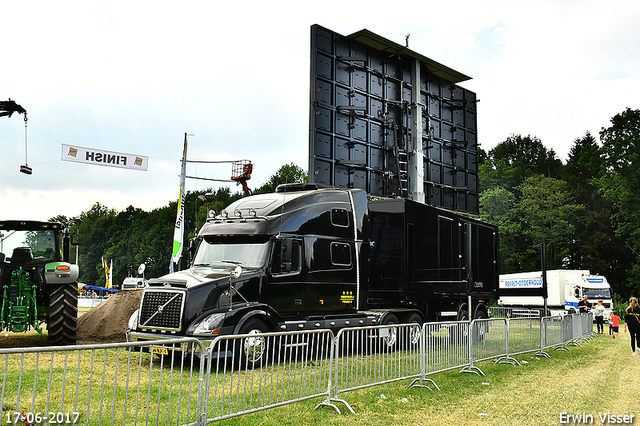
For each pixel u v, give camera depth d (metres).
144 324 9.68
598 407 7.35
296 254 11.05
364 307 12.39
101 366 8.10
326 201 11.95
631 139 49.12
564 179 63.97
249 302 10.05
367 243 12.75
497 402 7.48
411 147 18.31
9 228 11.92
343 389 6.94
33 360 8.62
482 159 65.56
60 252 12.32
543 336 13.52
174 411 5.95
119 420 5.49
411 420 6.35
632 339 14.30
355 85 16.88
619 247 55.75
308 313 11.12
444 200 19.70
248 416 6.14
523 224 55.97
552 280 37.19
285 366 6.39
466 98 21.61
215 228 11.10
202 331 9.10
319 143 15.55
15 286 11.41
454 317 15.59
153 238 99.81
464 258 16.03
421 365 8.33
